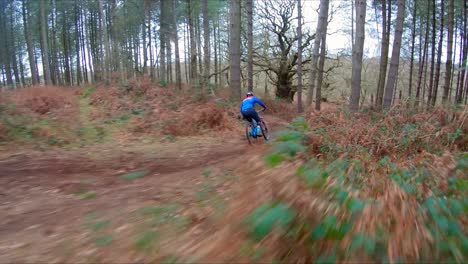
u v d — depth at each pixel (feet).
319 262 8.64
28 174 22.94
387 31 64.28
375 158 20.34
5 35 133.90
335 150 20.24
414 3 72.49
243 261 9.30
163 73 79.15
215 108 42.04
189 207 15.47
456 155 19.62
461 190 13.46
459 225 10.01
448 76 49.60
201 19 101.91
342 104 39.17
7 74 134.62
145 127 39.58
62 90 69.77
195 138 37.14
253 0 84.89
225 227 11.42
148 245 11.71
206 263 9.65
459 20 72.43
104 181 21.63
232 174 19.60
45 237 13.73
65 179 22.02
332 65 99.40
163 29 80.07
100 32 122.52
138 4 92.58
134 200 17.74
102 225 14.30
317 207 10.20
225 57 111.04
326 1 57.93
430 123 26.25
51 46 146.41
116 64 111.55
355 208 10.25
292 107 70.69
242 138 37.17
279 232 9.48
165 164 25.79
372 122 30.01
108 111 48.47
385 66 55.57
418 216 10.30
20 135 32.14
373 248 8.71
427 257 8.64
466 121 24.91
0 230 14.66
